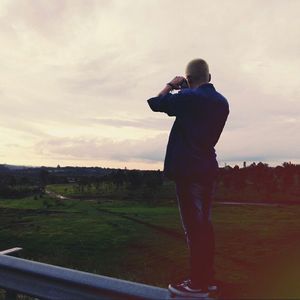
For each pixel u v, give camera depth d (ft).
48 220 286.25
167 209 364.79
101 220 281.13
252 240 150.30
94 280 9.50
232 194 458.09
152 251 147.13
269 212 312.09
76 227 243.40
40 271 10.50
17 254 14.84
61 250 155.84
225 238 165.89
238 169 546.26
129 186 596.29
